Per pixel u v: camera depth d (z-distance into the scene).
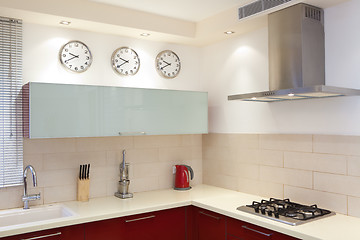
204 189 3.48
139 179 3.38
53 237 2.35
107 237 2.58
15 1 2.50
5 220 2.58
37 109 2.54
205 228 2.87
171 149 3.59
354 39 2.41
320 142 2.61
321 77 2.55
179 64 3.63
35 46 2.86
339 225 2.20
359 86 2.38
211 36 3.35
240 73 3.34
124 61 3.28
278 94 2.33
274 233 2.25
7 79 2.69
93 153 3.13
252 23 2.95
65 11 2.69
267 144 3.04
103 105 2.82
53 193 2.93
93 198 3.11
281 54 2.58
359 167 2.36
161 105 3.12
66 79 2.99
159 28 3.17
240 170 3.32
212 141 3.67
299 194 2.77
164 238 2.86
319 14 2.57
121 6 2.92
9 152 2.68
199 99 3.36
